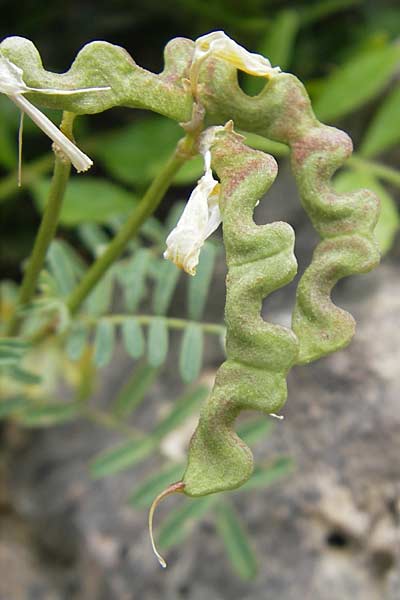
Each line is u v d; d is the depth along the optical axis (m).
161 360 0.14
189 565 0.16
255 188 0.09
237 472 0.09
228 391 0.09
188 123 0.10
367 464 0.16
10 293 0.18
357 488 0.16
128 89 0.10
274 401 0.09
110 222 0.16
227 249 0.09
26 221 0.22
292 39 0.21
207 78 0.10
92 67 0.10
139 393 0.16
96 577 0.17
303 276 0.10
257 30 0.21
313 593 0.15
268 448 0.16
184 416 0.15
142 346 0.14
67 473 0.18
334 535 0.16
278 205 0.20
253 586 0.16
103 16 0.23
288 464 0.15
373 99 0.20
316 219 0.10
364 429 0.16
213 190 0.10
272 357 0.09
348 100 0.18
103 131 0.22
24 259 0.22
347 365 0.16
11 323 0.14
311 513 0.16
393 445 0.16
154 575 0.16
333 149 0.10
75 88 0.10
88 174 0.21
